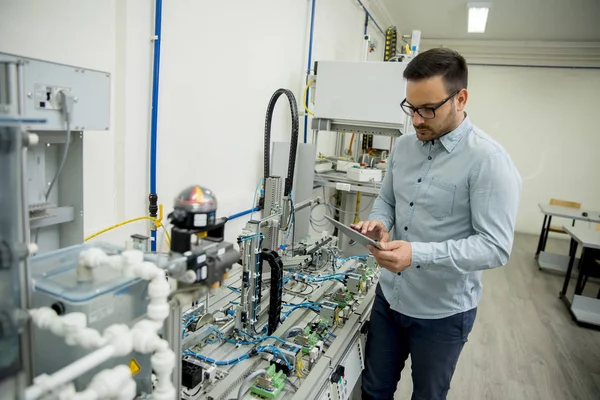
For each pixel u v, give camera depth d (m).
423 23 5.45
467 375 2.50
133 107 1.42
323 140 3.65
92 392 0.58
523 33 5.45
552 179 6.23
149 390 0.80
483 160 1.22
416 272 1.37
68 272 0.77
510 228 1.20
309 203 2.10
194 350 1.22
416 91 1.18
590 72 5.83
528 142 6.26
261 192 2.21
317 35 3.09
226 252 0.78
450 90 1.17
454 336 1.37
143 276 0.68
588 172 6.06
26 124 0.61
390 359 1.54
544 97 6.09
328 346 1.35
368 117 2.42
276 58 2.42
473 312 1.39
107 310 0.71
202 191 0.72
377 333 1.54
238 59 2.01
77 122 0.94
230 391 1.06
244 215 2.22
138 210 1.51
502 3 4.28
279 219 1.69
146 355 0.78
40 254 0.83
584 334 3.11
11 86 0.66
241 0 1.97
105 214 1.38
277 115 2.52
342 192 3.79
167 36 1.52
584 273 3.51
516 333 3.08
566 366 2.66
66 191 1.05
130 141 1.43
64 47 1.16
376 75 2.37
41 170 0.99
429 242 1.26
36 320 0.63
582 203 6.14
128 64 1.37
